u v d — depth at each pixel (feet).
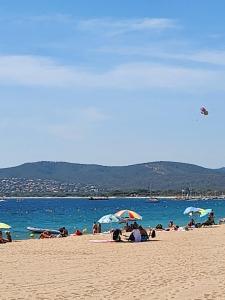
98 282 59.41
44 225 258.98
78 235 151.74
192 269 69.21
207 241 117.39
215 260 79.61
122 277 63.00
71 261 80.84
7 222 286.05
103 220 142.51
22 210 481.05
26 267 73.72
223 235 136.87
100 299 49.37
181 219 294.66
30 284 58.39
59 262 79.66
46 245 111.75
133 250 97.86
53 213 413.59
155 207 558.97
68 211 456.04
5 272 68.49
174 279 60.75
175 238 127.44
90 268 71.97
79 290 54.24
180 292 52.31
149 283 58.13
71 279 61.93
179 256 86.12
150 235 132.16
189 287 55.11
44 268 72.38
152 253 91.76
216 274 64.23
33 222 285.64
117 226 220.84
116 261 80.07
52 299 49.60
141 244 111.04
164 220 284.41
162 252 93.40
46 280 61.31
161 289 54.19
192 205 633.61
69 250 99.35
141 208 524.52
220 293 51.47
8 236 130.72
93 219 315.78
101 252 94.73
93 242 118.32
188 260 79.97
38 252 95.86
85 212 432.25
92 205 650.02
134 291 53.26
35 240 130.11
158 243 113.09
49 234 157.38
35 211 457.27
